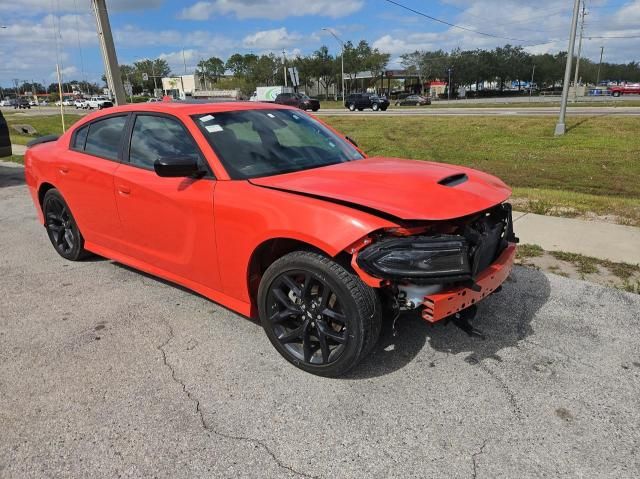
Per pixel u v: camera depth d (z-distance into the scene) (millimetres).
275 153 3578
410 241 2596
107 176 4094
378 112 35250
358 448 2473
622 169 12562
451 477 2283
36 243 5914
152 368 3188
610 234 5551
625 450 2424
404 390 2904
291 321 3193
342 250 2645
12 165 12383
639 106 32594
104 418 2723
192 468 2371
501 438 2514
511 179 11664
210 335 3588
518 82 105500
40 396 2922
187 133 3551
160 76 113250
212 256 3420
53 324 3805
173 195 3523
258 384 2996
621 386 2904
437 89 93875
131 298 4242
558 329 3549
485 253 3004
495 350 3295
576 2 17203
